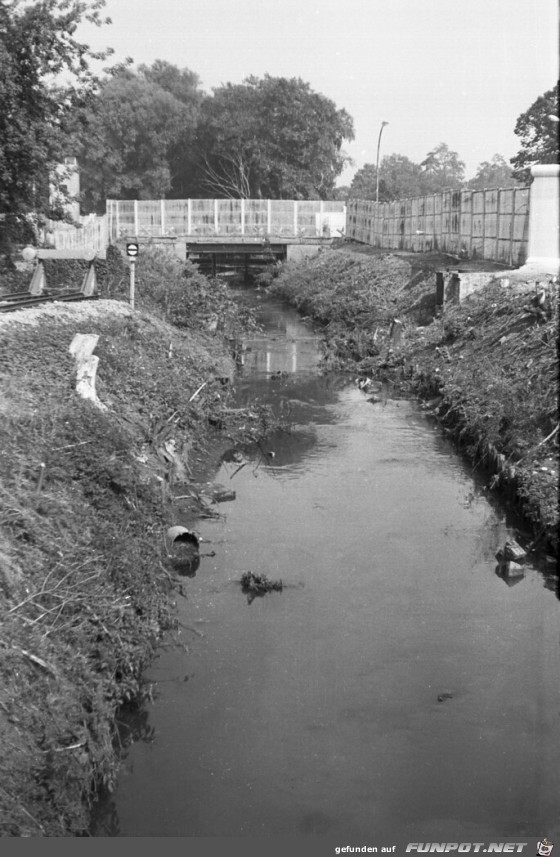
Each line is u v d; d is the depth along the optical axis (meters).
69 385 13.06
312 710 8.06
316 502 13.27
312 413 19.11
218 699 8.20
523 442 13.70
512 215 26.72
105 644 8.11
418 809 6.87
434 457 15.59
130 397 14.79
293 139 65.25
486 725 7.91
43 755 6.49
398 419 18.38
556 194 23.19
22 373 12.91
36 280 21.30
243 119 65.50
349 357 25.72
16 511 8.81
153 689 8.32
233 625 9.52
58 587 8.22
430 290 27.44
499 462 13.76
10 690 6.73
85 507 9.87
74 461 10.72
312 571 10.87
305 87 65.12
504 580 10.74
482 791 7.10
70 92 25.03
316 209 55.78
